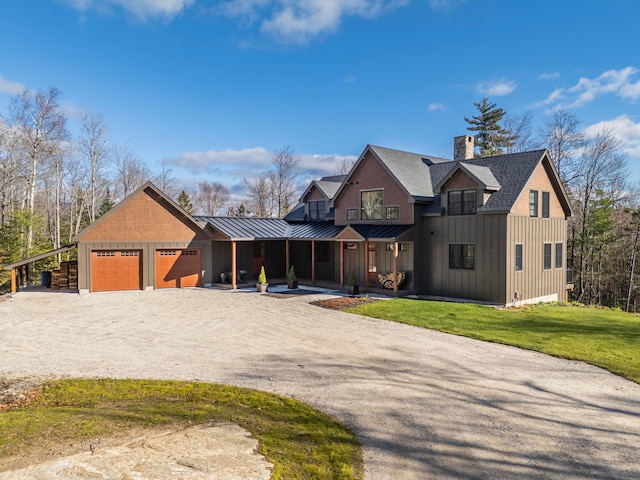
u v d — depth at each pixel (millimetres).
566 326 13203
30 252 29844
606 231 30719
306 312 15289
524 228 18062
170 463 4523
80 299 18625
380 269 21297
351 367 8828
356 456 5109
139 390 7262
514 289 17453
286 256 24484
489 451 5320
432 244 19516
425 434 5770
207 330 12414
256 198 62531
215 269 23438
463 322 13508
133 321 13781
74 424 5703
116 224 20938
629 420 6352
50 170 36312
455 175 18484
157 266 21875
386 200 20969
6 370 8477
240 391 7262
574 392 7508
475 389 7590
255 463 4688
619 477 4738
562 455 5242
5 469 4324
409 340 11234
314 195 26562
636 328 13148
